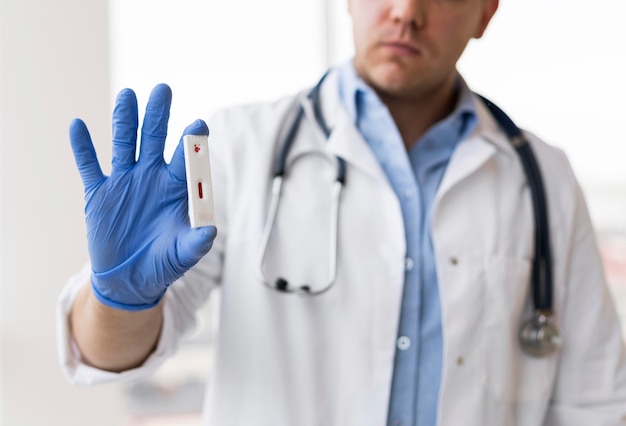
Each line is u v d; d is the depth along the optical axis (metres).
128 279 1.00
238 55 2.59
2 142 2.11
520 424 1.41
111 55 2.39
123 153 0.99
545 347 1.38
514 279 1.39
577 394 1.47
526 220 1.44
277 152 1.40
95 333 1.10
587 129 2.90
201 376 2.57
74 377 1.16
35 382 2.12
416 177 1.42
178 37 2.53
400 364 1.32
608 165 2.91
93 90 2.16
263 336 1.29
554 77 2.88
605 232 2.89
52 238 2.13
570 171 1.51
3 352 2.11
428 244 1.38
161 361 1.20
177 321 1.25
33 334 2.12
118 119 0.99
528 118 2.88
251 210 1.34
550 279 1.42
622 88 2.89
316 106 1.47
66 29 2.15
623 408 1.45
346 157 1.37
